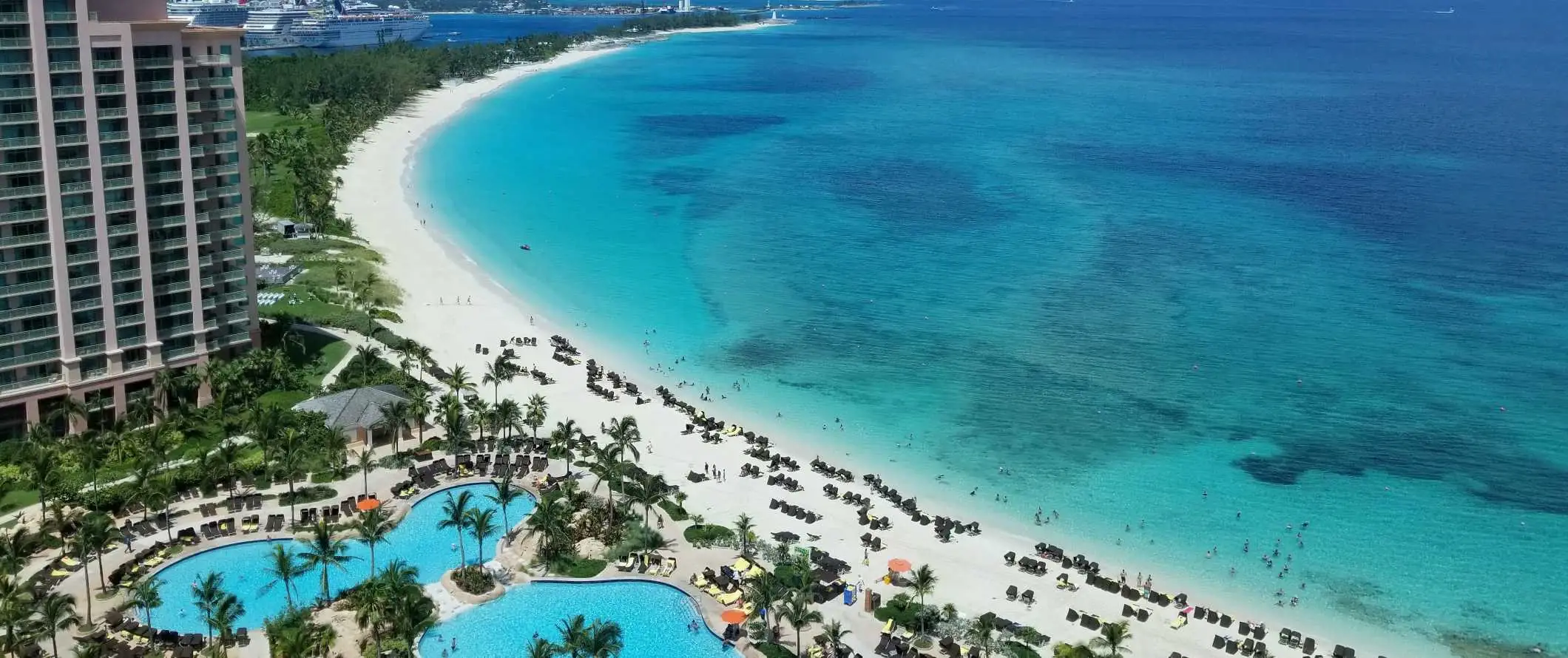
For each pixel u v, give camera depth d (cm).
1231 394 16512
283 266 19425
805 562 11125
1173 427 15488
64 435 13262
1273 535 12912
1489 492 13938
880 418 15650
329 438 13050
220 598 10000
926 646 10425
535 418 14175
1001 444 14925
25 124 12206
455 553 11700
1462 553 12631
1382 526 13125
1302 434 15325
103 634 9944
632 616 10775
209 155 13925
